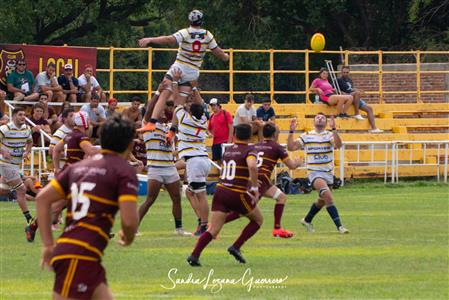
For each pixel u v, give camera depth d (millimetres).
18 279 36656
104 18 144125
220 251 44031
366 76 112062
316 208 51906
